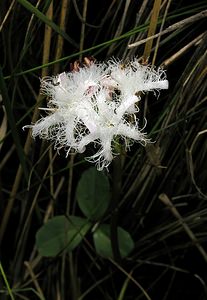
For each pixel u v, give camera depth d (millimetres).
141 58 183
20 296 228
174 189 230
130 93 162
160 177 223
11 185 247
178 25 172
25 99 226
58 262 232
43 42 208
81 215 248
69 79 167
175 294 245
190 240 236
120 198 231
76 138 168
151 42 175
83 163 228
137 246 237
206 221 229
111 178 224
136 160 214
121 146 173
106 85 164
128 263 238
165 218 236
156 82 164
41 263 236
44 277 236
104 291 240
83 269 245
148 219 239
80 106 161
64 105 165
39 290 224
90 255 235
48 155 226
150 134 195
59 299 231
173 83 215
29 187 209
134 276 243
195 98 201
